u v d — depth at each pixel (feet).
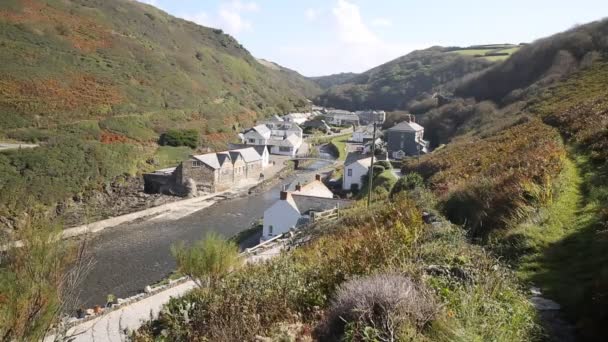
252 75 416.26
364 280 22.45
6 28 214.48
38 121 174.09
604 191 36.86
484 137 123.54
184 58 314.96
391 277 21.76
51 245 18.04
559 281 24.73
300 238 78.07
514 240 32.76
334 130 364.99
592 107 82.33
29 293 16.60
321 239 57.72
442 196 57.21
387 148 210.59
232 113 288.10
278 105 386.11
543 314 21.29
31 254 17.38
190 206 152.87
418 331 18.66
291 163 232.94
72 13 264.52
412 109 305.12
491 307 19.57
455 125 229.04
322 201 107.45
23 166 134.21
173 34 354.95
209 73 334.44
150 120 216.13
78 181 144.15
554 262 27.76
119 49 259.39
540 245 30.60
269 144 261.44
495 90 242.78
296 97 467.11
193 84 285.23
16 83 185.26
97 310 54.85
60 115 183.83
